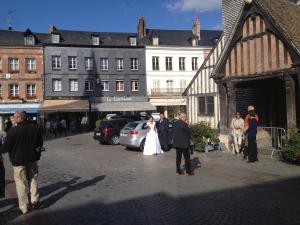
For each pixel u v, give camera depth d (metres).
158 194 7.89
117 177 10.09
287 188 8.09
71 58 42.97
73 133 35.62
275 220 5.92
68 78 42.66
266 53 13.23
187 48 46.34
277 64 12.83
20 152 6.75
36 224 6.12
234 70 14.72
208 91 20.89
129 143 17.16
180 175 10.04
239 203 7.01
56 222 6.20
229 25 18.61
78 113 42.81
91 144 21.70
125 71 44.50
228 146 14.93
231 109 15.02
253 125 11.62
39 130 7.11
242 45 14.29
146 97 44.72
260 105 16.33
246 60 14.12
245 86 15.98
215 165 11.48
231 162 11.91
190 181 9.19
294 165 10.80
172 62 45.97
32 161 6.87
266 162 11.52
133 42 45.53
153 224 5.90
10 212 6.90
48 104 40.62
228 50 14.84
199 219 6.09
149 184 8.98
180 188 8.43
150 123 15.50
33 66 41.75
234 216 6.20
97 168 11.85
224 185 8.59
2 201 7.77
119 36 46.91
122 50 44.47
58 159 14.68
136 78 44.81
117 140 20.86
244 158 12.52
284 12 13.66
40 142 7.12
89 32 46.25
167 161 12.98
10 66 41.00
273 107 15.91
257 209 6.57
